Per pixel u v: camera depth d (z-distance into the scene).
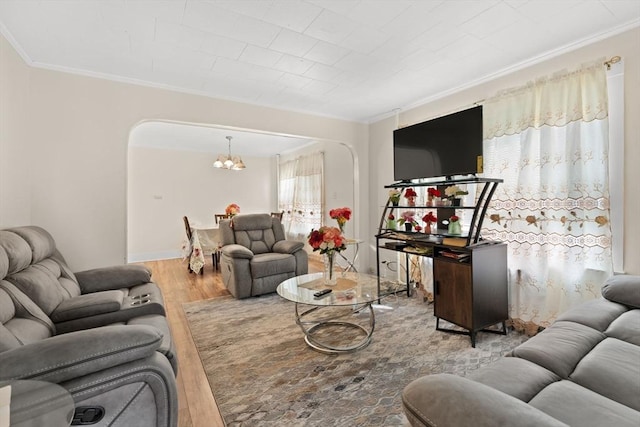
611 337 1.42
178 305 3.38
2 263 1.39
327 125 4.22
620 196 2.17
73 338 1.02
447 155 2.75
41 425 0.70
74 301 1.74
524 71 2.71
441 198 3.01
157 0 1.83
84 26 2.10
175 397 1.14
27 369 0.92
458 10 1.96
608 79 2.21
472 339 2.33
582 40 2.31
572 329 1.47
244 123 3.60
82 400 0.97
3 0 1.81
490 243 2.50
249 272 3.59
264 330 2.67
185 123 3.26
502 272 2.54
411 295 3.60
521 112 2.64
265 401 1.71
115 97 2.90
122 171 2.91
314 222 6.14
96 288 2.26
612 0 1.86
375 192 4.48
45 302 1.61
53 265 2.04
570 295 2.34
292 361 2.14
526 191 2.60
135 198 6.26
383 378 1.92
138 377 1.05
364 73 2.90
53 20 2.02
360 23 2.10
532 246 2.56
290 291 2.42
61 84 2.68
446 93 3.37
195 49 2.42
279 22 2.08
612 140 2.20
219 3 1.87
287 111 3.91
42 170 2.60
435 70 2.85
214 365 2.10
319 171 5.98
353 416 1.58
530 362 1.24
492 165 2.85
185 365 2.10
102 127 2.84
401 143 3.22
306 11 1.96
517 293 2.66
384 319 2.88
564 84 2.37
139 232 6.30
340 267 4.83
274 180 8.02
